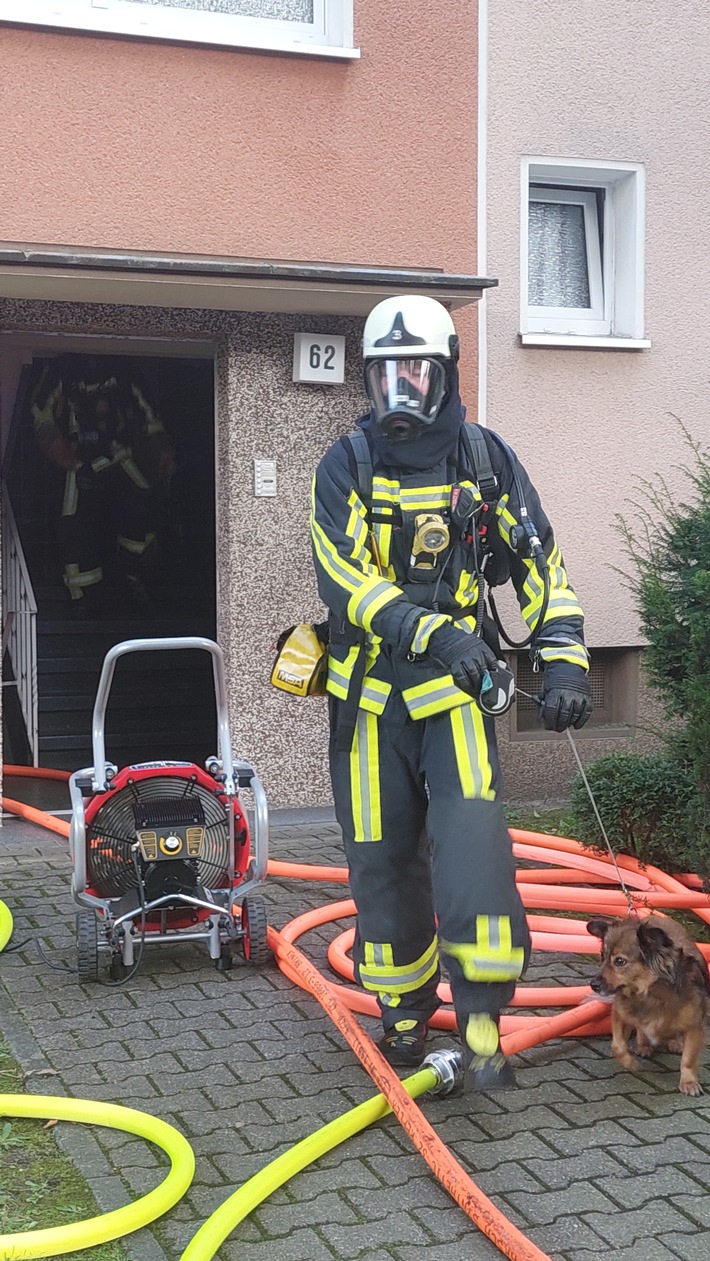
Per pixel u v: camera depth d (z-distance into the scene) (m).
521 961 3.67
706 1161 3.60
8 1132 3.69
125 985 4.95
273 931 5.14
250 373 7.63
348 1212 3.30
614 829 6.21
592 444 8.32
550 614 3.95
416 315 3.78
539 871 6.27
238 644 7.70
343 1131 3.63
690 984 4.02
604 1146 3.68
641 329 8.40
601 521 8.36
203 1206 3.32
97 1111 3.74
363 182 7.73
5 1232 3.16
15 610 10.20
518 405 8.16
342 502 3.89
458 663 3.57
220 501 7.84
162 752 10.21
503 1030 4.39
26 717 9.84
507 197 8.05
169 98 7.32
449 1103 3.96
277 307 7.43
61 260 6.48
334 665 4.04
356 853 4.05
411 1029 4.12
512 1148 3.66
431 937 4.16
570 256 8.66
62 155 7.17
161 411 12.12
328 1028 4.54
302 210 7.63
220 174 7.45
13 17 6.97
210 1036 4.45
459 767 3.80
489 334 8.07
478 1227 3.19
